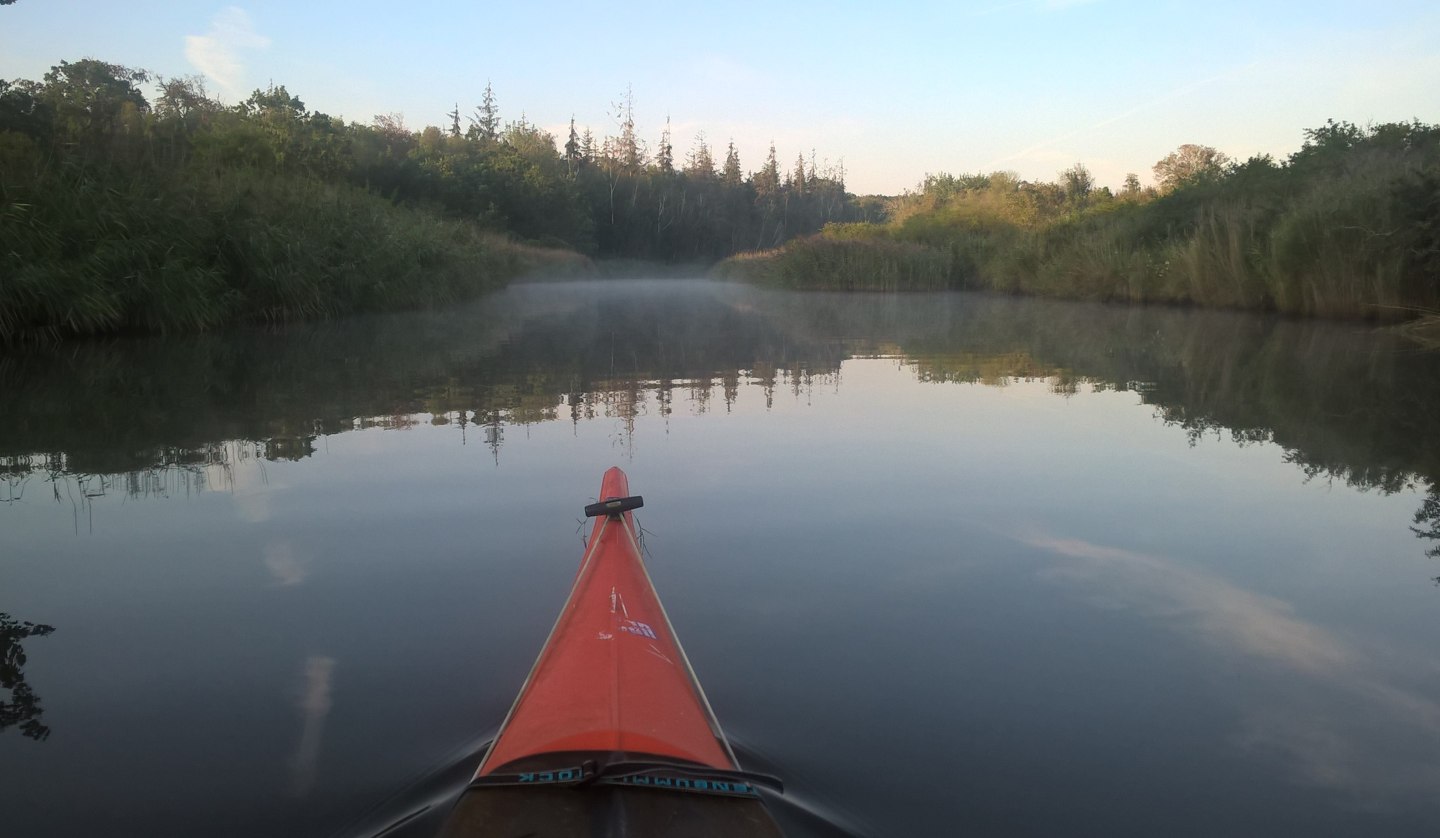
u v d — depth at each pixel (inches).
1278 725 106.7
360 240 679.7
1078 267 937.5
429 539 167.8
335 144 1369.3
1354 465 220.1
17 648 123.6
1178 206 887.1
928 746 100.3
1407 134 724.7
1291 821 89.2
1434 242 500.7
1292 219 605.3
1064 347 479.5
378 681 114.0
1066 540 169.2
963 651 124.3
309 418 272.7
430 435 252.8
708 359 433.7
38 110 601.6
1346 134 789.2
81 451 229.1
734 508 188.5
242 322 543.2
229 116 1073.5
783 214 3452.3
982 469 220.5
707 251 3075.8
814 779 93.0
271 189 654.5
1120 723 106.5
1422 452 231.1
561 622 107.5
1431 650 126.1
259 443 240.2
